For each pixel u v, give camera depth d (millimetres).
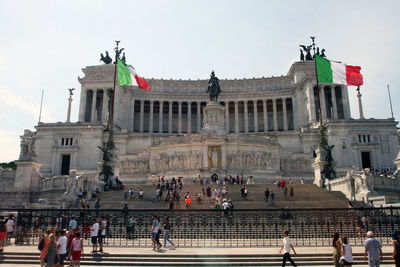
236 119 101938
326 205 34719
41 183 49938
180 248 22188
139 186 48000
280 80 105812
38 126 77125
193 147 64188
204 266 18500
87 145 76188
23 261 19766
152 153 68125
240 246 22969
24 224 24938
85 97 95438
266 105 107000
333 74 49500
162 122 108875
